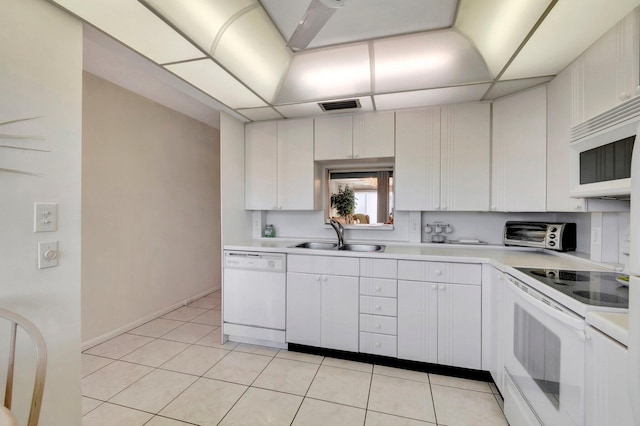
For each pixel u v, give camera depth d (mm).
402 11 1588
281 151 2865
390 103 2381
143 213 2945
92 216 2449
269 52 1907
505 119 2217
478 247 2529
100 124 2502
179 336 2699
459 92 2148
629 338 739
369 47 1914
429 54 1894
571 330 1049
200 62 1774
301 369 2152
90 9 1291
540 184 2037
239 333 2562
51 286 1266
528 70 1823
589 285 1286
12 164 1139
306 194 2803
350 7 1554
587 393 978
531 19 1388
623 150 1229
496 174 2281
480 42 1735
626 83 1312
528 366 1366
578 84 1662
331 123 2711
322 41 1886
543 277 1430
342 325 2299
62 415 1295
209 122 3832
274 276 2473
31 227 1195
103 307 2553
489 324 1969
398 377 2055
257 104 2436
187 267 3584
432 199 2457
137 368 2137
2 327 1120
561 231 2027
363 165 2977
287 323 2439
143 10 1312
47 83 1244
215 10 1473
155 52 1658
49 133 1254
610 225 1670
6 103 1118
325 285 2338
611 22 1362
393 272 2178
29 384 1188
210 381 1982
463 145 2375
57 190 1285
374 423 1597
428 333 2109
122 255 2723
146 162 2973
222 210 2648
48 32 1245
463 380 2020
